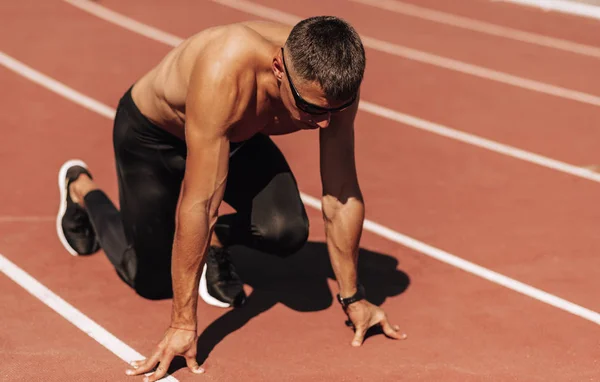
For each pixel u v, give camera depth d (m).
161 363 3.76
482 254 5.32
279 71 3.42
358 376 3.87
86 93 8.73
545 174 6.89
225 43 3.50
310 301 4.66
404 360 4.02
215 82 3.45
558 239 5.57
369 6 13.37
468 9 13.38
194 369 3.84
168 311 4.52
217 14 12.45
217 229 4.34
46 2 12.20
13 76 9.09
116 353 4.06
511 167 7.04
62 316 4.43
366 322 4.15
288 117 3.73
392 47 11.08
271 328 4.34
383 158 7.17
